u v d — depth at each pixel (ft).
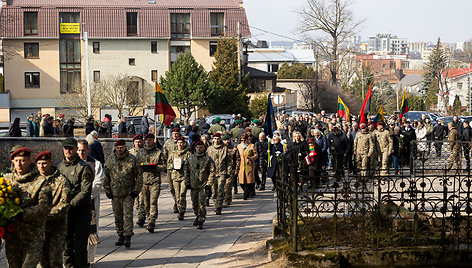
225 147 43.29
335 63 198.90
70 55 177.99
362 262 24.72
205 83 160.76
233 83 165.68
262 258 27.17
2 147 62.23
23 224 20.27
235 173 49.03
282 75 259.39
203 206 36.47
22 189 20.35
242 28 184.85
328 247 25.82
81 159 24.77
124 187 30.78
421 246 25.77
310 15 194.49
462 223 28.53
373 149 55.88
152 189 35.17
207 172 36.73
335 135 59.06
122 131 83.92
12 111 175.11
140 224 36.99
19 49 175.73
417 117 131.23
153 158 35.19
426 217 28.37
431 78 359.05
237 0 189.78
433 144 44.75
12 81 175.73
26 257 20.25
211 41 184.75
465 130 81.30
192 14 183.01
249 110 167.32
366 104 58.75
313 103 183.32
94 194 26.32
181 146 39.70
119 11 178.91
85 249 24.27
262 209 44.09
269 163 49.16
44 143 63.41
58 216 21.90
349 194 26.16
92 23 176.96
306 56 308.81
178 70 160.25
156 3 184.96
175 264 27.48
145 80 181.37
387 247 25.61
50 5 176.24
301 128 63.16
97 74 179.22
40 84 176.76
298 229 26.02
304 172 26.81
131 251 30.14
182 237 33.86
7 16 172.45
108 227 36.70
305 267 24.64
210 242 32.45
